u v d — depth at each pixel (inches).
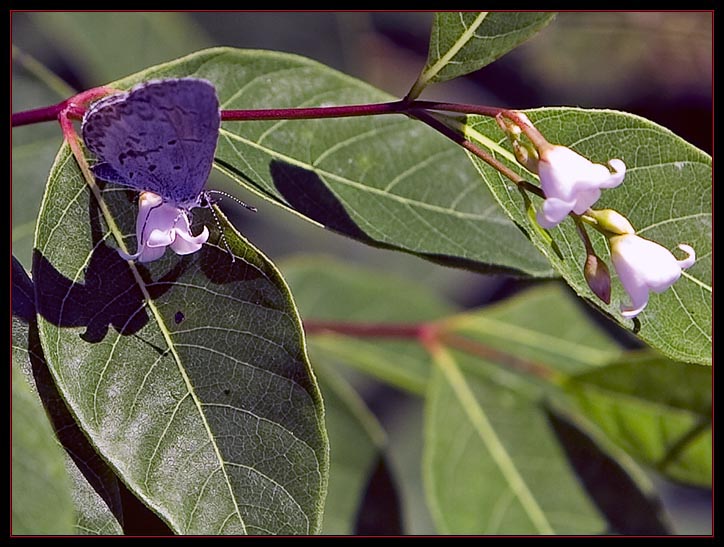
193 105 10.2
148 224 10.6
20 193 12.5
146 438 10.6
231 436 10.7
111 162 10.5
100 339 10.6
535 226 10.7
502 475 13.3
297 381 10.7
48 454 9.9
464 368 13.7
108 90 11.0
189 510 10.6
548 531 13.1
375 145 11.8
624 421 13.3
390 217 11.6
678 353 10.9
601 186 10.4
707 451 13.1
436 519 13.1
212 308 10.7
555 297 14.0
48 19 15.1
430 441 13.4
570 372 13.8
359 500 13.5
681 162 11.0
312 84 11.9
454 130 10.8
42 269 10.6
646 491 13.1
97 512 10.6
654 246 10.6
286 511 10.6
